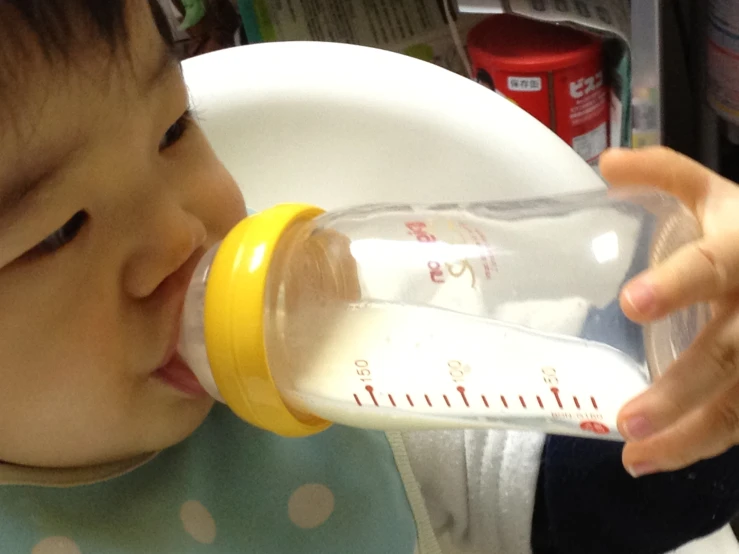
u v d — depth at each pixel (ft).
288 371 1.33
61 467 1.57
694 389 1.17
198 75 2.16
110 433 1.40
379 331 1.36
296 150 2.20
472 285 1.40
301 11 2.72
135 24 1.18
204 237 1.36
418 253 1.44
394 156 2.18
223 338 1.24
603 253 1.37
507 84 2.46
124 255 1.25
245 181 2.19
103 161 1.16
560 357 1.30
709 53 2.46
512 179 2.09
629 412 1.18
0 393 1.24
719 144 2.77
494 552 2.03
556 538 1.90
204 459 1.79
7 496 1.55
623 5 2.39
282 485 1.82
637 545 1.84
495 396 1.32
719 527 1.78
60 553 1.57
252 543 1.75
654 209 1.42
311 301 1.40
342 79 2.16
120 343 1.29
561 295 1.36
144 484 1.70
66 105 1.07
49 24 1.03
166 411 1.46
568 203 1.53
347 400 1.35
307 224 1.42
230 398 1.30
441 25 2.73
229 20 2.84
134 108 1.19
